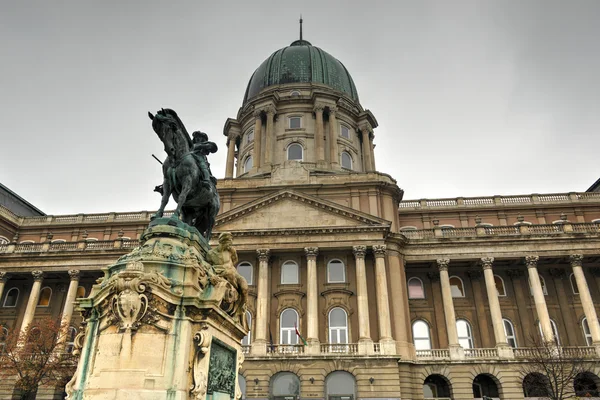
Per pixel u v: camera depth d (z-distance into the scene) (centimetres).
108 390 567
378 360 3519
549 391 3416
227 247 836
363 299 3819
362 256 4003
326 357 3547
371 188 4556
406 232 4469
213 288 707
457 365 3778
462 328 4356
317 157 5672
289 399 3491
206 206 907
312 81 6444
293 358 3562
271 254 4162
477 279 4503
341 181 4625
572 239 4175
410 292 4516
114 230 5338
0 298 4538
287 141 5934
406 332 3894
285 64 6638
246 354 3603
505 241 4238
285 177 4703
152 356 594
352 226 4056
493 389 3947
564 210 4966
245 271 4172
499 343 3884
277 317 3988
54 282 4812
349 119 6362
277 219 4216
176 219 780
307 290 3928
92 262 4525
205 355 626
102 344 605
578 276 4066
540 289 4041
